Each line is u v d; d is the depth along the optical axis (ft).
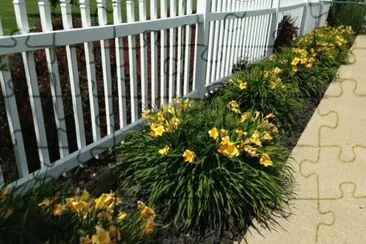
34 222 4.92
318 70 16.19
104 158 8.72
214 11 12.50
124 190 8.08
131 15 8.19
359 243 7.02
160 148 7.89
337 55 19.79
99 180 7.83
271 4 18.21
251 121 9.34
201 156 7.59
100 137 8.35
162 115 8.50
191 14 10.82
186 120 8.32
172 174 7.52
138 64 10.61
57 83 6.73
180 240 6.88
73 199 5.45
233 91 12.39
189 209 6.99
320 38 19.76
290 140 11.53
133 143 8.45
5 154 7.41
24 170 6.53
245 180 7.43
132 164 8.02
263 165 8.10
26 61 6.10
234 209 7.11
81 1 6.82
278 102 11.87
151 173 7.66
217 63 13.78
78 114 7.50
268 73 12.82
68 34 6.45
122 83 8.51
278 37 20.76
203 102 11.32
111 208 5.71
